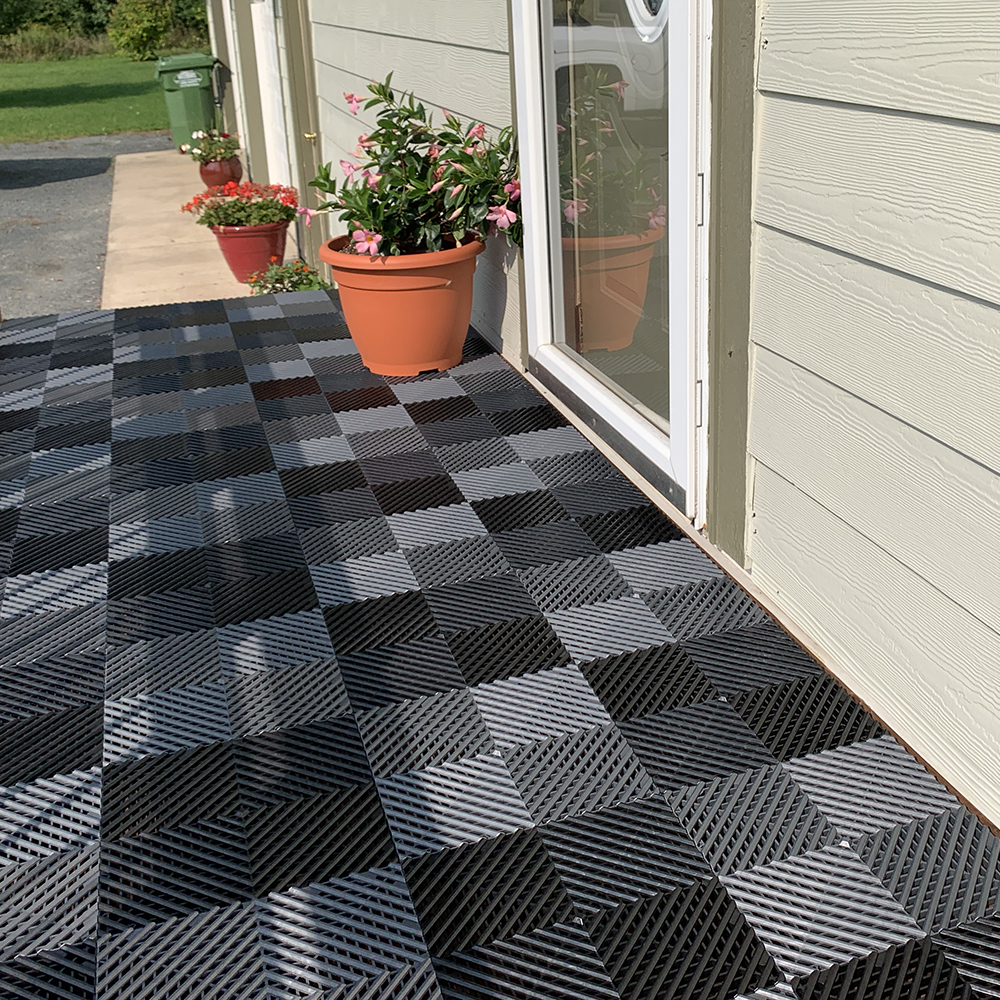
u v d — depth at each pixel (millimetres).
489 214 3904
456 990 1656
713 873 1843
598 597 2701
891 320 1928
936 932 1698
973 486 1803
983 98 1593
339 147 6812
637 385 3383
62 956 1750
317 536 3080
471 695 2352
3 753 2240
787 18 2057
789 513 2465
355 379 4320
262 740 2238
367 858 1920
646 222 3066
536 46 3459
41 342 4996
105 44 29766
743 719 2221
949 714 1987
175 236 9438
